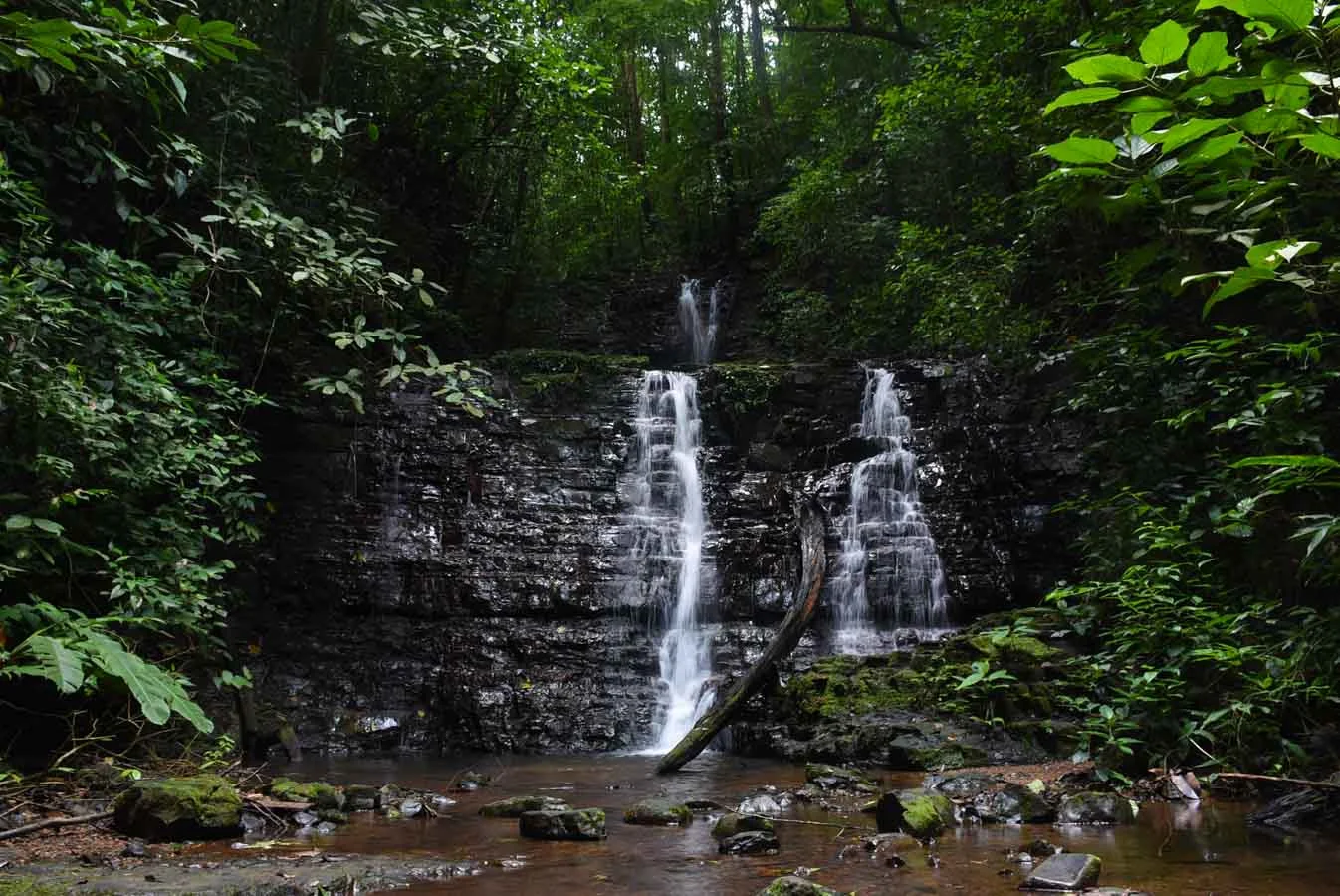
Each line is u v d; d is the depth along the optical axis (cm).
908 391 1126
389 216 1159
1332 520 326
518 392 1073
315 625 837
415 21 876
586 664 827
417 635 841
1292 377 509
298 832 392
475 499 952
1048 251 918
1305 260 334
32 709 548
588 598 885
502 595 877
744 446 1098
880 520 989
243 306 774
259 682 764
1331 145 169
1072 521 896
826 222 1441
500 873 318
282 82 862
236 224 669
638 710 788
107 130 692
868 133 1484
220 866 320
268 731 679
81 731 548
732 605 903
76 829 375
